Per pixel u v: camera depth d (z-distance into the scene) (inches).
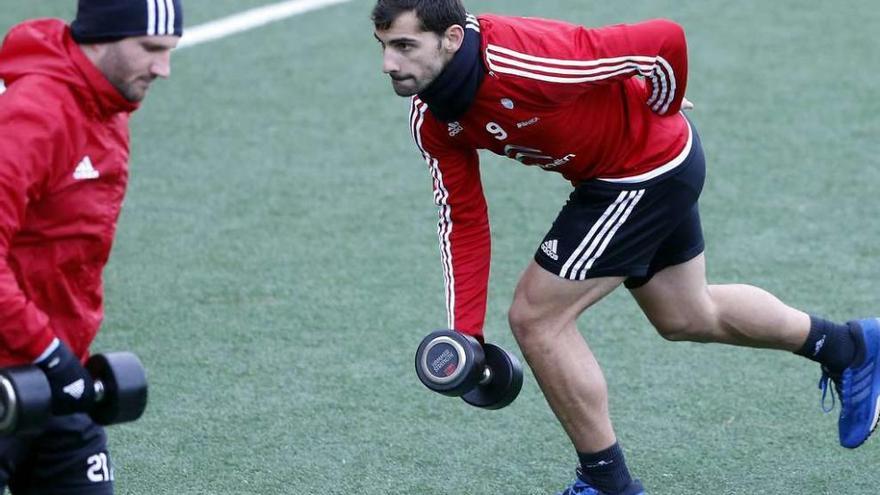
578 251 540.1
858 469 602.2
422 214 897.5
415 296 783.7
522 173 958.4
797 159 968.9
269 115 1071.6
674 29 515.2
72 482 461.7
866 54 1163.9
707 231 860.0
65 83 414.0
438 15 484.1
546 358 548.1
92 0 413.1
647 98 537.3
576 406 551.5
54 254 428.8
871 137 1002.7
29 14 1264.8
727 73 1128.2
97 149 427.5
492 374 541.0
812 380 682.2
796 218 877.2
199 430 638.5
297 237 864.9
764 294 589.6
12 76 415.8
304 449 622.8
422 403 666.8
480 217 554.3
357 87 1129.4
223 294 787.4
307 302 777.6
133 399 433.7
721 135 1011.9
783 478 595.2
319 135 1033.5
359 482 593.6
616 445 559.8
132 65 418.3
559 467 608.4
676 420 645.9
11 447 445.1
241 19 1286.9
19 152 401.4
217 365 704.4
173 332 741.3
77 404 425.4
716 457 613.6
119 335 737.6
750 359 705.0
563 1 1300.4
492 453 619.8
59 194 421.7
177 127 1047.6
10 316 403.5
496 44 495.2
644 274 555.2
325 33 1252.5
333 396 672.4
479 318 550.0
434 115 520.1
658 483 591.8
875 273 802.8
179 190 936.3
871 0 1295.5
